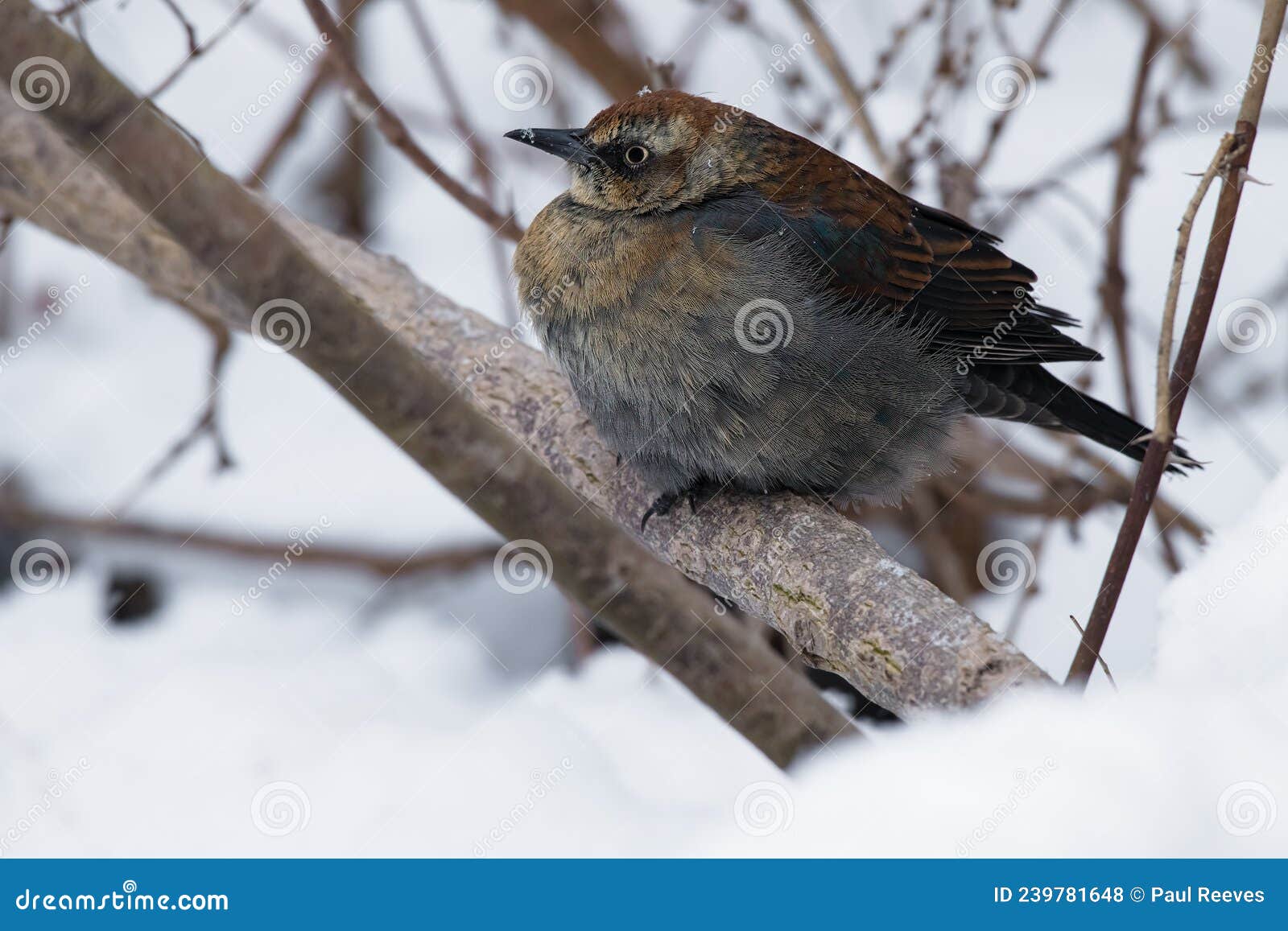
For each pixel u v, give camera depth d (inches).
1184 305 461.4
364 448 474.9
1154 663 276.7
